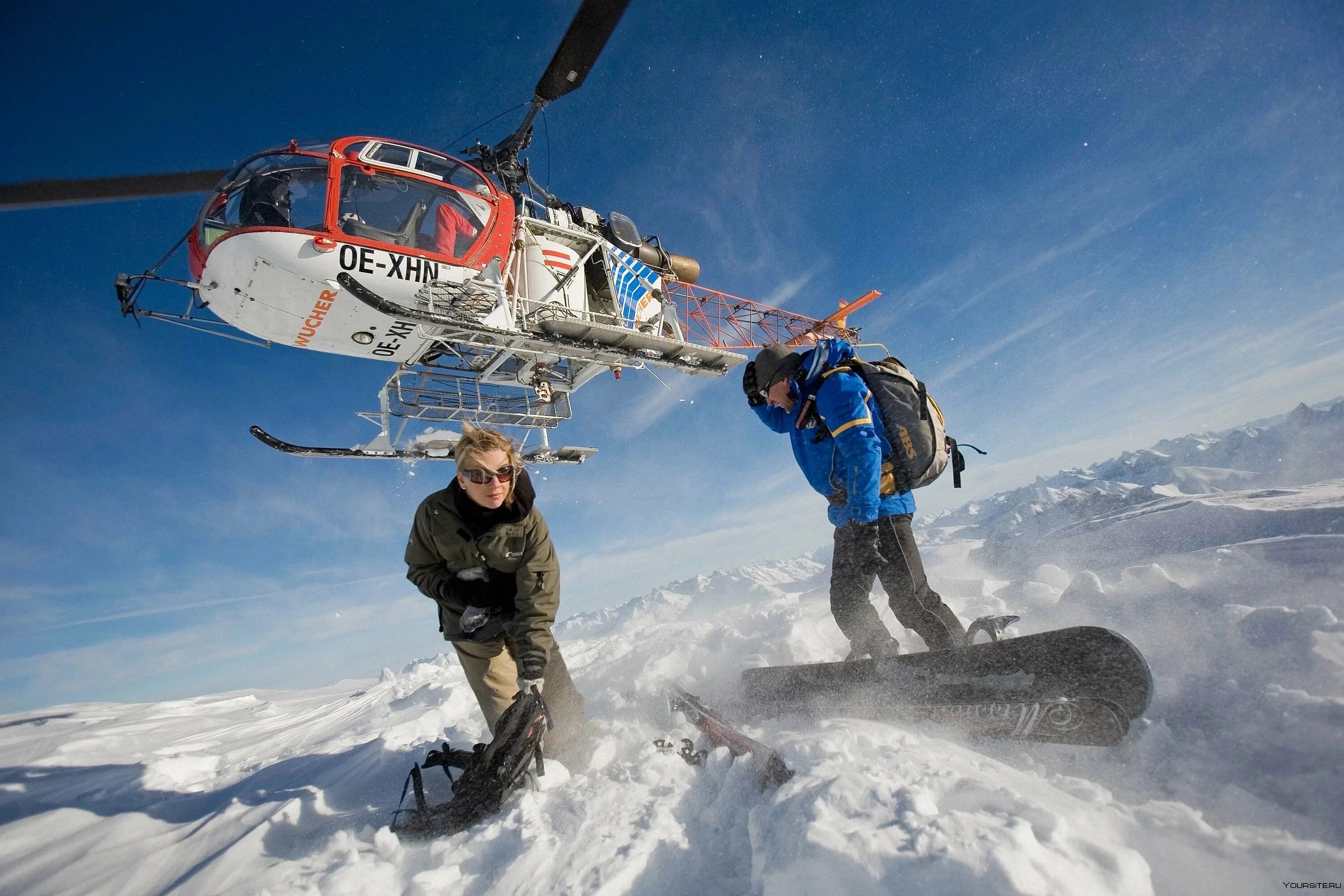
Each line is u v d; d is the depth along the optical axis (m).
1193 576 2.46
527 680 1.89
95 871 1.73
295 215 4.88
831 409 2.22
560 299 6.49
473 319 5.61
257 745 3.79
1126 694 1.50
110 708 5.75
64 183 4.95
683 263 8.14
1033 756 1.60
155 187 5.29
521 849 1.46
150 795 2.47
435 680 5.68
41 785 2.65
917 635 2.67
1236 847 1.09
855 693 2.05
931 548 5.69
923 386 2.34
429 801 2.01
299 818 1.95
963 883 0.95
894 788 1.26
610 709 2.69
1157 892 1.02
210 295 5.07
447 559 2.07
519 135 6.61
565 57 5.75
